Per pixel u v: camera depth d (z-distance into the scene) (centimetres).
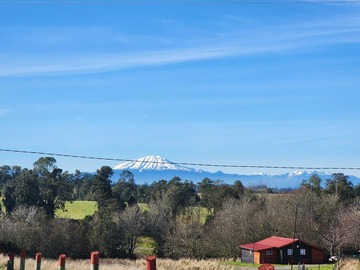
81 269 3522
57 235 7812
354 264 5494
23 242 7438
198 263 6247
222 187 11375
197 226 8881
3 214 8625
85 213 11819
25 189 10494
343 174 11369
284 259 7150
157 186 14750
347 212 8669
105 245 8431
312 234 8488
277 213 8969
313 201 9169
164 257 8850
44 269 3288
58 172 12656
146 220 9406
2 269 2962
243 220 8794
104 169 12594
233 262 7425
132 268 4384
